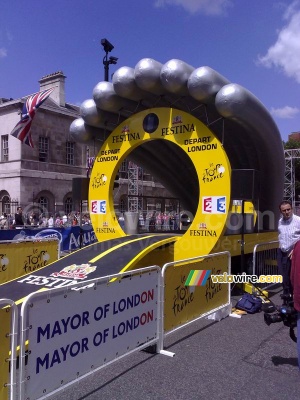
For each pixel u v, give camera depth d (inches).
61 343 130.6
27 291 189.5
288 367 165.5
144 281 171.9
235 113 252.8
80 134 337.1
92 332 143.9
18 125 782.5
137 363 167.6
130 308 163.5
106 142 323.9
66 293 132.4
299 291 148.5
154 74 266.4
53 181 1226.6
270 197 346.0
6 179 1173.1
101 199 325.7
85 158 1326.3
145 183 1371.8
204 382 150.6
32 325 119.6
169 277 191.6
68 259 238.2
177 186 414.3
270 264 343.9
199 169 272.1
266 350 184.4
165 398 138.1
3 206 1187.3
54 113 1230.3
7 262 291.0
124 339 160.1
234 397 139.6
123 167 1309.1
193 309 211.9
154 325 178.2
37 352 121.5
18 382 117.3
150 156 380.2
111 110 313.1
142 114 302.0
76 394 139.9
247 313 247.9
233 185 258.7
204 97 260.8
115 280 156.0
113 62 431.5
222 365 166.4
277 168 324.8
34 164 1178.0
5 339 115.3
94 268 217.5
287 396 140.7
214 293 232.1
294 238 247.4
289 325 175.5
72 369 135.0
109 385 147.2
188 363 168.1
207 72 252.7
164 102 304.0
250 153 320.2
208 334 206.2
